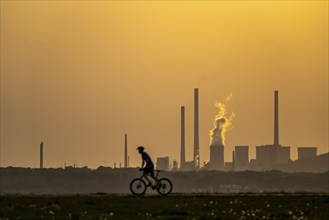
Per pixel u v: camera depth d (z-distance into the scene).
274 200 161.62
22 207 141.50
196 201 154.50
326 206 155.38
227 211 142.75
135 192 164.88
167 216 134.12
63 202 149.50
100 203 148.75
